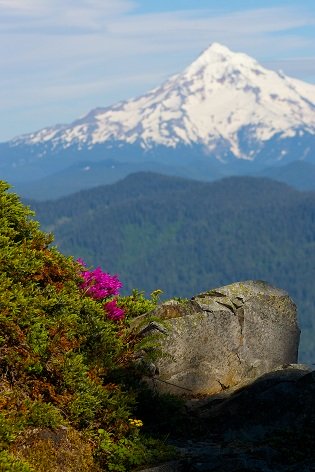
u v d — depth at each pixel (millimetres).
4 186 12039
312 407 11922
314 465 9930
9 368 10016
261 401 12320
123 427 10766
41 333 10172
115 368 12094
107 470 10266
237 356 14805
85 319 11992
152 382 13500
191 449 10977
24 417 9578
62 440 9812
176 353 13953
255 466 9938
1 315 9797
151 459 10477
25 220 11984
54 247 12172
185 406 12797
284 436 11195
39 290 11070
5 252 10750
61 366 10438
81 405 10320
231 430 12000
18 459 9125
